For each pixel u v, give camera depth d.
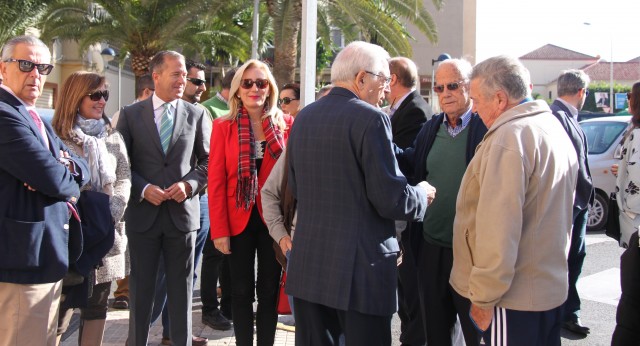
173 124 4.11
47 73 3.19
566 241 2.72
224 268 5.16
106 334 4.78
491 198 2.60
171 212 3.98
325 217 2.89
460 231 2.93
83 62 25.03
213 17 15.83
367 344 2.84
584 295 6.15
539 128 2.65
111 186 3.69
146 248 3.98
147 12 18.83
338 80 3.02
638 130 4.43
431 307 3.65
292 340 4.77
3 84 3.14
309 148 2.94
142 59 19.47
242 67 3.99
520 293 2.64
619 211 4.55
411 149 3.99
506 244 2.55
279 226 3.47
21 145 2.86
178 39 19.55
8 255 2.88
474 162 2.82
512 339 2.65
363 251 2.82
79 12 19.17
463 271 2.93
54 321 3.14
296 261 2.96
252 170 3.86
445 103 3.59
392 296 2.90
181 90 4.14
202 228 4.79
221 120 3.99
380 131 2.80
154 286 4.04
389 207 2.77
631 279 3.49
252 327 3.94
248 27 21.33
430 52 30.88
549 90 71.62
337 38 23.25
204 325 5.10
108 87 3.82
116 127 4.11
